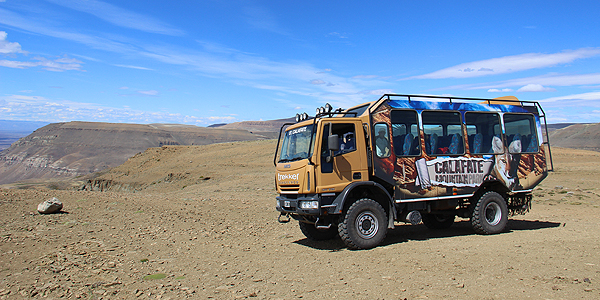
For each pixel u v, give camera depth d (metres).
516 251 7.36
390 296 5.03
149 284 5.60
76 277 5.76
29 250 7.08
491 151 9.84
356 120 8.52
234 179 35.53
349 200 8.48
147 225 10.50
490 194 9.65
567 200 17.47
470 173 9.48
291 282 5.80
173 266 6.72
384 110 8.73
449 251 7.54
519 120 10.34
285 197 8.89
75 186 71.25
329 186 8.07
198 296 5.10
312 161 8.02
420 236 9.77
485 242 8.42
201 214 13.21
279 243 9.24
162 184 51.50
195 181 41.81
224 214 13.65
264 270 6.55
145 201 15.22
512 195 10.34
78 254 7.08
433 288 5.29
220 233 10.31
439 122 9.31
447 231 10.51
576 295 4.88
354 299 4.95
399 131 8.87
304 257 7.64
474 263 6.55
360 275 6.11
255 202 17.53
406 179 8.77
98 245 7.90
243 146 71.25
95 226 9.77
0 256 6.59
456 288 5.27
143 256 7.33
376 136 8.59
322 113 8.32
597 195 18.47
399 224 12.18
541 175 10.45
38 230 8.79
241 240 9.55
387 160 8.61
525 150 10.34
